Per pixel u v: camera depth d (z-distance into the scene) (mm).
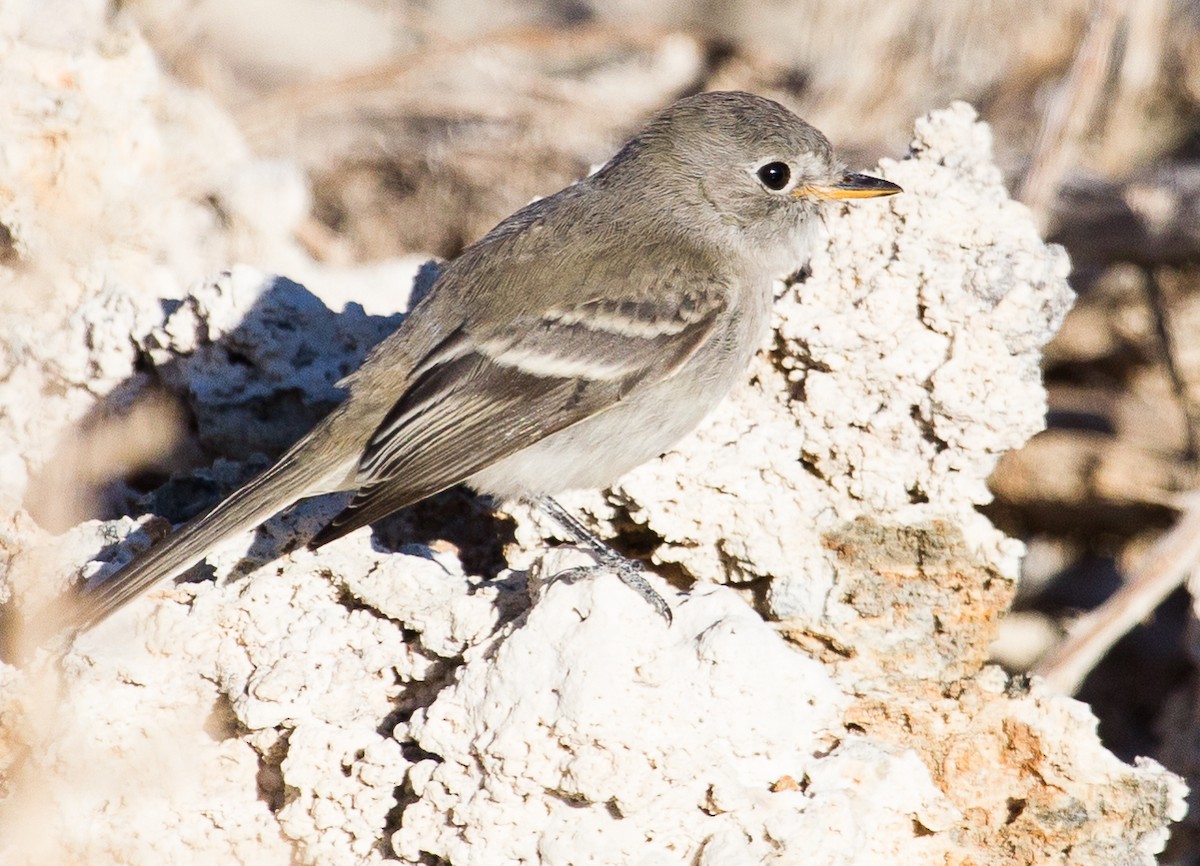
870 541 9734
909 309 9625
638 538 10719
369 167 17453
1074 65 15211
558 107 18188
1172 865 12375
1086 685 14250
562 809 8500
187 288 13602
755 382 10273
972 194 9828
